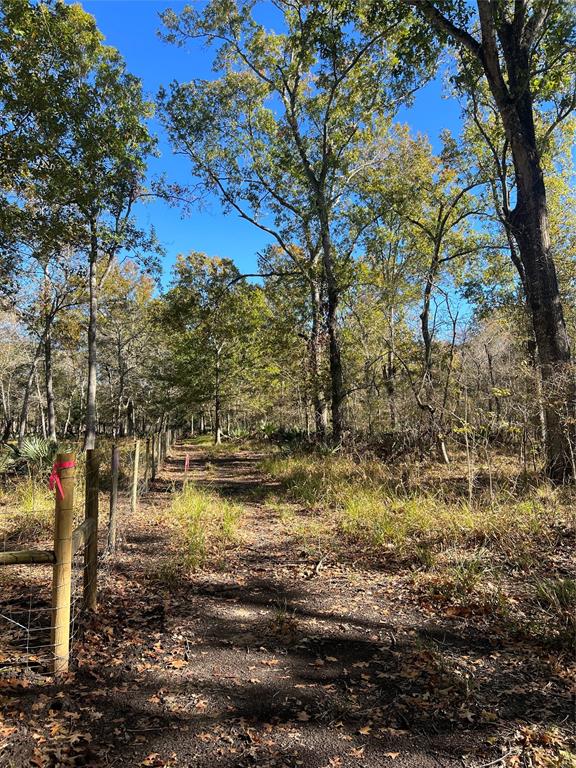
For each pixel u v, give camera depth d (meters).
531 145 9.99
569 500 7.45
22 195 13.09
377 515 7.33
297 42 15.10
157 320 23.12
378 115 18.86
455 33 10.37
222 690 3.20
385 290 19.86
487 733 2.70
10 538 6.45
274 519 8.41
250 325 23.89
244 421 53.72
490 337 14.47
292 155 19.36
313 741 2.68
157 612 4.46
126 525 7.59
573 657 3.45
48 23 10.73
